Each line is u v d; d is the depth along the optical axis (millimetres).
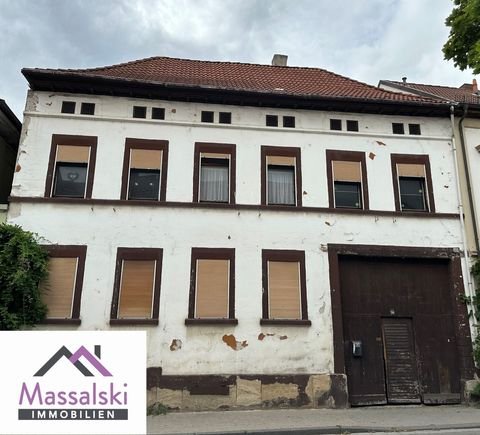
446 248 14312
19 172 13375
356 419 11281
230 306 13125
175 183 13867
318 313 13367
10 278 11930
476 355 13523
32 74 13594
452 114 15414
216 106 14680
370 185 14609
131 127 14141
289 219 13953
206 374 12570
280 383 12727
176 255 13289
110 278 12930
